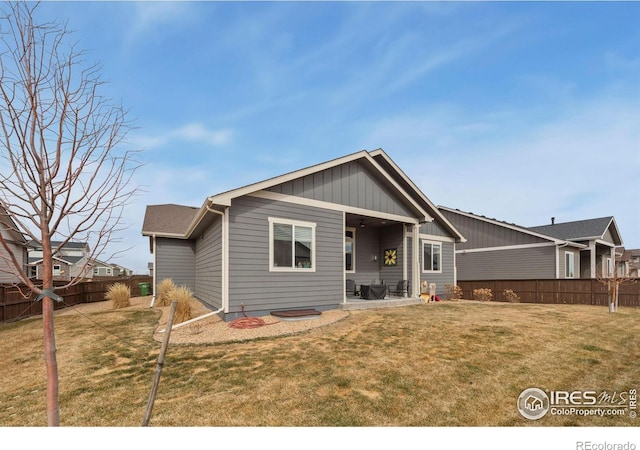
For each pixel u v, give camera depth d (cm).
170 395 418
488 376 483
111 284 1639
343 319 858
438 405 396
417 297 1284
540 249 1762
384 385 448
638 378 483
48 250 230
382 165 1315
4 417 373
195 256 1558
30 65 228
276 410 378
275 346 621
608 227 2075
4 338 760
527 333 723
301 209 970
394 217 1240
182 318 859
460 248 2112
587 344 648
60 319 953
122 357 576
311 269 977
